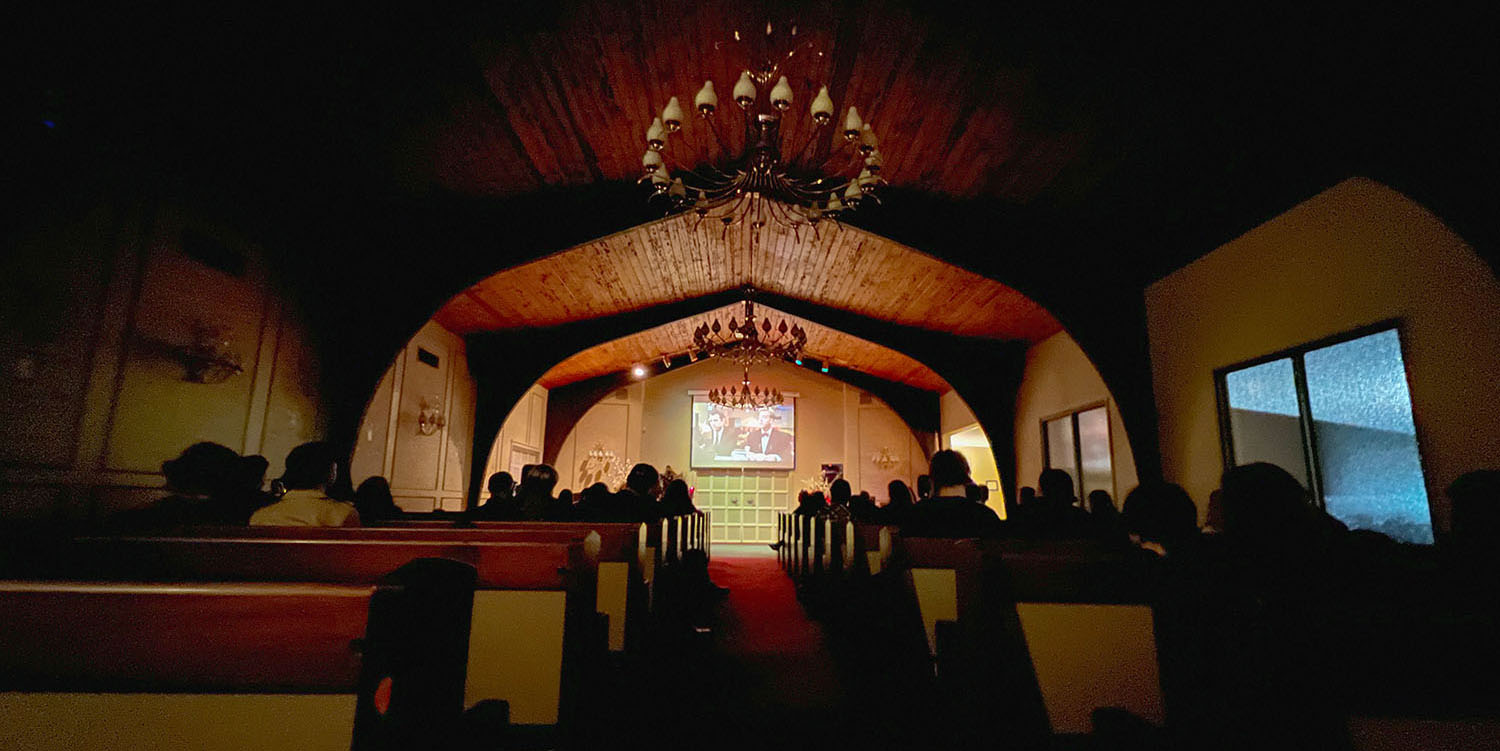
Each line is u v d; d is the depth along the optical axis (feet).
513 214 18.30
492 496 14.97
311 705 2.82
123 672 2.66
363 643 2.68
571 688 5.82
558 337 30.12
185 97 11.08
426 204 16.71
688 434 44.06
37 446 9.40
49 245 9.45
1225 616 3.29
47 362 9.52
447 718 2.93
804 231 22.66
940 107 14.49
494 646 5.85
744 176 16.14
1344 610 2.95
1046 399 26.27
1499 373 9.25
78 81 9.55
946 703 7.27
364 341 17.31
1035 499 12.20
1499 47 8.18
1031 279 19.06
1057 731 4.95
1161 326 17.70
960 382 29.94
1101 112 13.00
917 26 12.39
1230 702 3.15
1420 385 10.37
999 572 4.80
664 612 11.62
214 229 12.91
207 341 12.57
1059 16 11.06
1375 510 11.28
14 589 2.73
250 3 9.66
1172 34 10.59
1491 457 9.33
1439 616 2.86
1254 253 14.19
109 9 9.09
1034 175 15.84
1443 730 2.77
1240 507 4.70
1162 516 6.70
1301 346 12.79
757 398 44.09
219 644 2.68
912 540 8.71
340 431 16.78
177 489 10.93
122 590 2.74
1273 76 10.48
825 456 43.93
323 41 10.80
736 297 31.89
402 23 10.93
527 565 5.90
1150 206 15.38
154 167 11.34
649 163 12.71
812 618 16.16
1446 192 9.12
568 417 40.42
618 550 8.79
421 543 5.64
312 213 15.81
